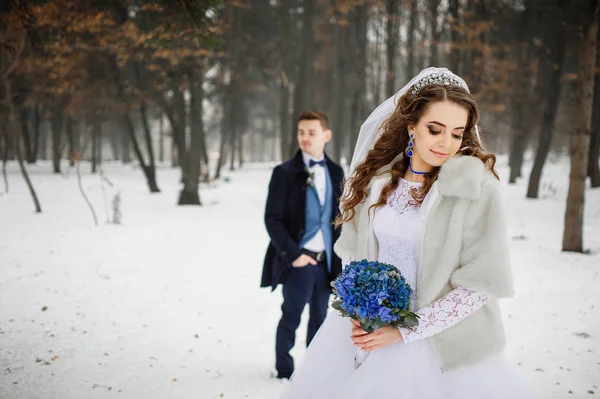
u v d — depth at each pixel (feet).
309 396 6.56
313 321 11.57
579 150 25.91
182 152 66.54
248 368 11.85
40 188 60.08
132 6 38.50
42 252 24.72
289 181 11.34
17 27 26.40
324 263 11.41
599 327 14.69
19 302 16.63
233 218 41.11
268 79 89.10
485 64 48.52
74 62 41.34
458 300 5.30
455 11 42.52
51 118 86.53
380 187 6.55
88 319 15.24
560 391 10.61
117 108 64.03
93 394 10.34
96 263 22.84
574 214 26.21
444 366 5.46
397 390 5.52
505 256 5.16
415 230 5.92
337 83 71.72
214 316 15.89
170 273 21.50
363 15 56.24
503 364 5.67
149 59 45.39
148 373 11.46
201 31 15.02
